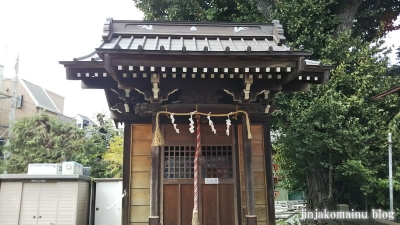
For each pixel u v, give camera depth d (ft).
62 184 28.84
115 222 31.32
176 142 21.57
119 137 71.00
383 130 34.32
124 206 21.07
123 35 21.27
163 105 20.20
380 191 35.24
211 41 21.34
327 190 37.99
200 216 20.48
